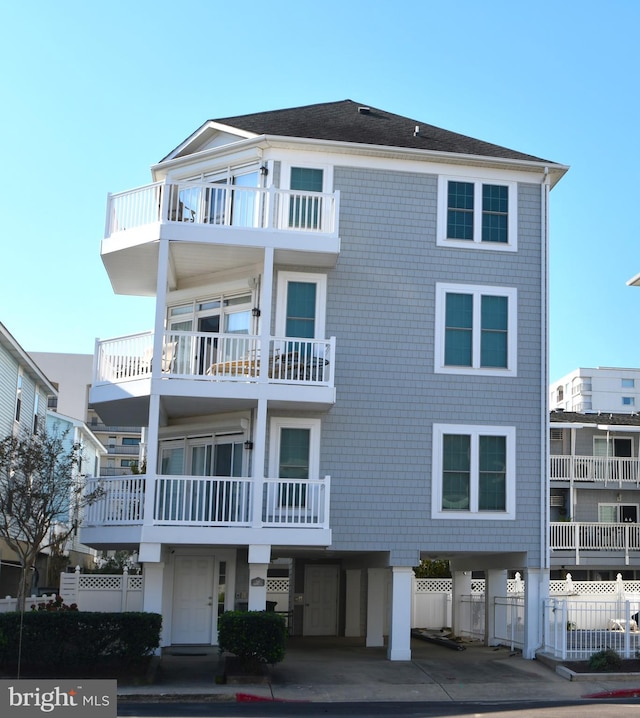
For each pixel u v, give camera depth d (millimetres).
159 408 20906
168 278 23266
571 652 20422
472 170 23047
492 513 21969
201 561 23031
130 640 18188
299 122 24062
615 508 38875
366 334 22047
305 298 22016
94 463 54500
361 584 27812
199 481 20531
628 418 41562
